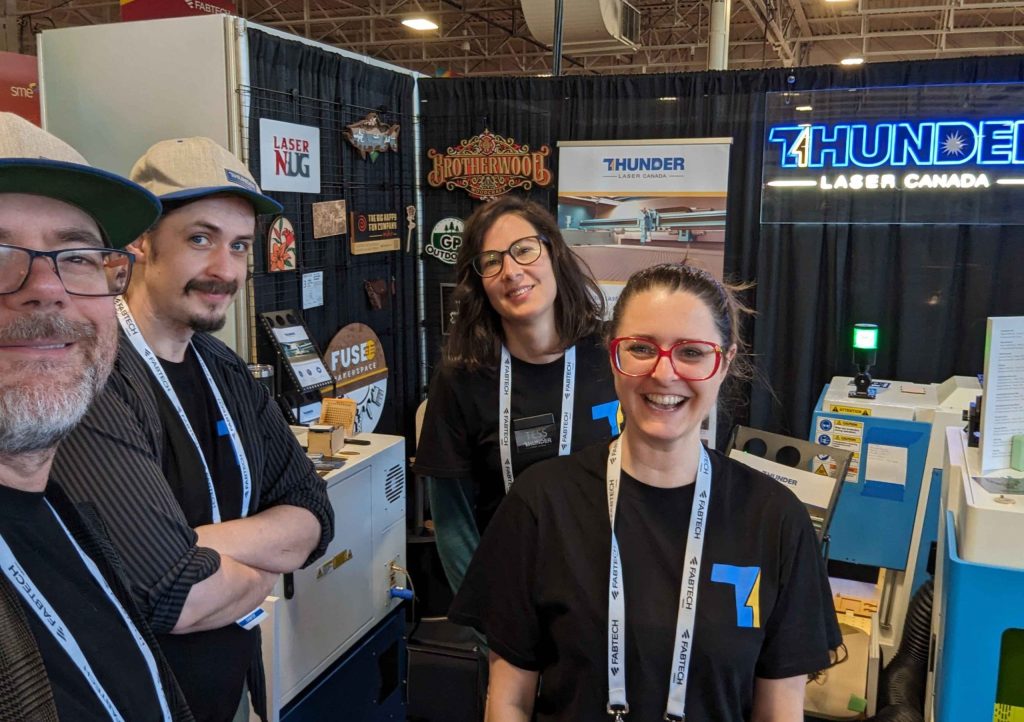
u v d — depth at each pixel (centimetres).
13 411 83
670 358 117
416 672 263
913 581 231
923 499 246
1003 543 126
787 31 959
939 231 346
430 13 912
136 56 276
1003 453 141
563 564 121
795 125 355
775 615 119
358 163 350
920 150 341
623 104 374
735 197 369
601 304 192
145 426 136
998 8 831
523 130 386
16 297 87
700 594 117
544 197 388
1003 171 333
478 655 198
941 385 338
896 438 253
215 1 397
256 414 166
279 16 1049
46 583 88
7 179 85
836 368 369
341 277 345
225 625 141
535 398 184
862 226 355
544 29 477
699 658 115
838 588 286
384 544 242
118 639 95
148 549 124
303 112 308
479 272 180
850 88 346
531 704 128
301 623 204
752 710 123
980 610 127
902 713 184
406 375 402
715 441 352
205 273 147
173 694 103
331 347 336
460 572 189
